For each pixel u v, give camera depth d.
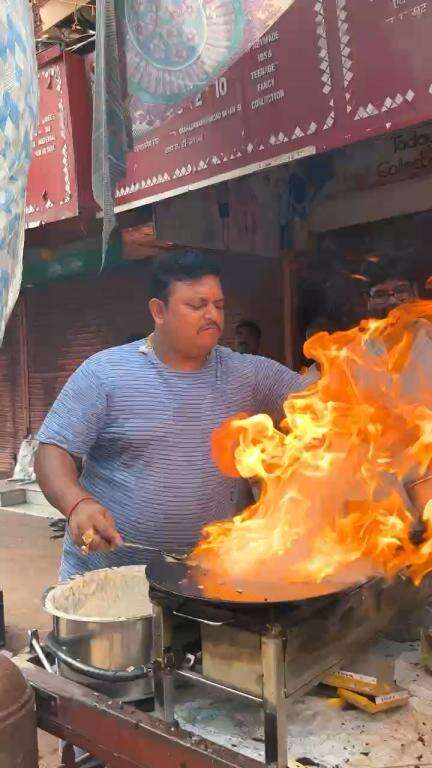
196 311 1.65
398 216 3.56
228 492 1.84
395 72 2.17
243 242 3.57
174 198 3.23
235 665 1.08
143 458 1.74
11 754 1.10
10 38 1.08
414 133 3.41
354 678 1.17
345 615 1.15
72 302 7.07
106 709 1.17
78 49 3.33
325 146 2.37
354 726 1.13
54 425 1.70
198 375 1.79
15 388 7.98
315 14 2.31
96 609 1.50
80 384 1.74
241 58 2.54
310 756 1.05
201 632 1.13
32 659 1.43
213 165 2.72
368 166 3.62
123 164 2.20
